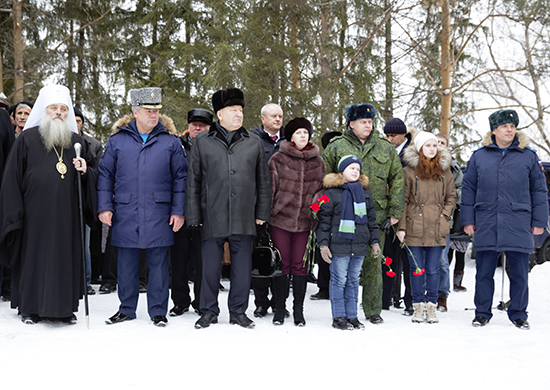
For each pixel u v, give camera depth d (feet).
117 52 59.52
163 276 15.26
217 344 12.23
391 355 11.64
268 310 17.97
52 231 14.37
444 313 18.70
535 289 21.77
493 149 16.80
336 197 15.44
